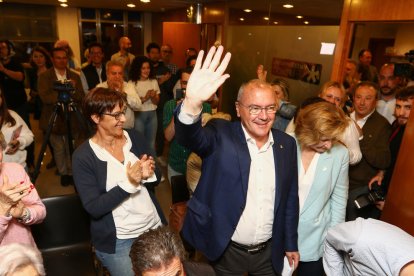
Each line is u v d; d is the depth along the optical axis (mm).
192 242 1503
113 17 9039
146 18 9375
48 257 1837
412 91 2051
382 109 2875
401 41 4984
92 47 3766
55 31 8539
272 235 1491
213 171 1367
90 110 1532
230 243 1486
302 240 1652
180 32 6461
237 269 1533
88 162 1531
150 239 1048
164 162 4309
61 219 1878
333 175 1601
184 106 1157
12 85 3668
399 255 1100
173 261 1022
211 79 1137
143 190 1625
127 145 1661
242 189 1351
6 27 7988
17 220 1415
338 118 1445
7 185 1224
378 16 2561
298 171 1588
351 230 1257
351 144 1852
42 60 4539
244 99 1278
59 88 2588
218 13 5023
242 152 1345
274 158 1422
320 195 1595
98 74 3854
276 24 3932
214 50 1161
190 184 1996
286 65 3771
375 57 5242
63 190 3451
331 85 2354
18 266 1022
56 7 8359
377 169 2164
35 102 4797
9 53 3701
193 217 1471
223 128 1390
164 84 4531
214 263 1561
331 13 3203
